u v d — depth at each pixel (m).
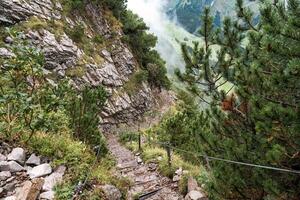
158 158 15.63
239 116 7.36
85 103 13.01
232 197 7.36
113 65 54.56
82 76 43.28
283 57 5.89
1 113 9.19
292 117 5.70
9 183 7.34
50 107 11.55
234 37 9.12
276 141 6.26
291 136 5.81
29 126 8.89
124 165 15.21
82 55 46.34
